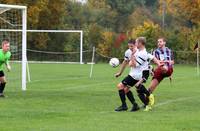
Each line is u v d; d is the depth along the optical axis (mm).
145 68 24953
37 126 19516
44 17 104812
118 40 89938
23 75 37094
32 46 99562
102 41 97312
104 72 64750
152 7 146875
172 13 111000
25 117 22000
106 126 19703
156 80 29094
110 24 125250
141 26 97000
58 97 31250
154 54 29156
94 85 42875
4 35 67375
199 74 63125
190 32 97000
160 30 96500
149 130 18812
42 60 98625
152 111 24906
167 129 19047
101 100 29766
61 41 101188
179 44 95688
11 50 66312
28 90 36844
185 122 20828
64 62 88562
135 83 25016
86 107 26250
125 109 25000
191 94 35094
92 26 101250
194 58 94500
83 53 97438
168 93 35844
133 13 132500
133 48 25031
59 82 46438
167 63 28922
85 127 19422
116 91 36344
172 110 25453
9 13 53531
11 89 37875
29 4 98250
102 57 96500
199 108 26469
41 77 53781
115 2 134250
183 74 62969
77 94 33438
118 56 94562
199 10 100812
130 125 19984
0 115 22562
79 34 100625
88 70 69000
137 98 31250
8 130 18484
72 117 22172
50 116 22406
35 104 27328
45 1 100438
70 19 118500
